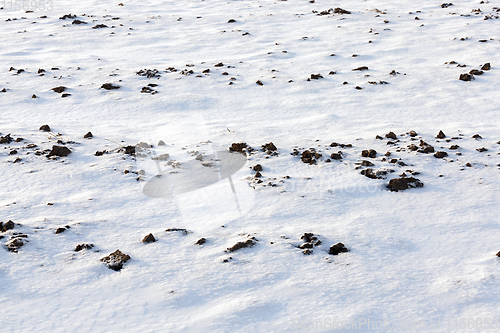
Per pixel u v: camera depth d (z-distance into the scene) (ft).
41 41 53.47
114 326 9.44
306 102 33.55
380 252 13.01
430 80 38.11
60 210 15.29
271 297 10.59
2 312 9.70
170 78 39.58
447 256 12.94
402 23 60.49
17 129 25.31
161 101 32.99
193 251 12.85
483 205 16.34
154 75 40.19
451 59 44.45
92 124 27.84
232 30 59.31
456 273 11.91
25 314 9.70
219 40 55.16
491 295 10.76
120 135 25.17
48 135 24.44
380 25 59.41
